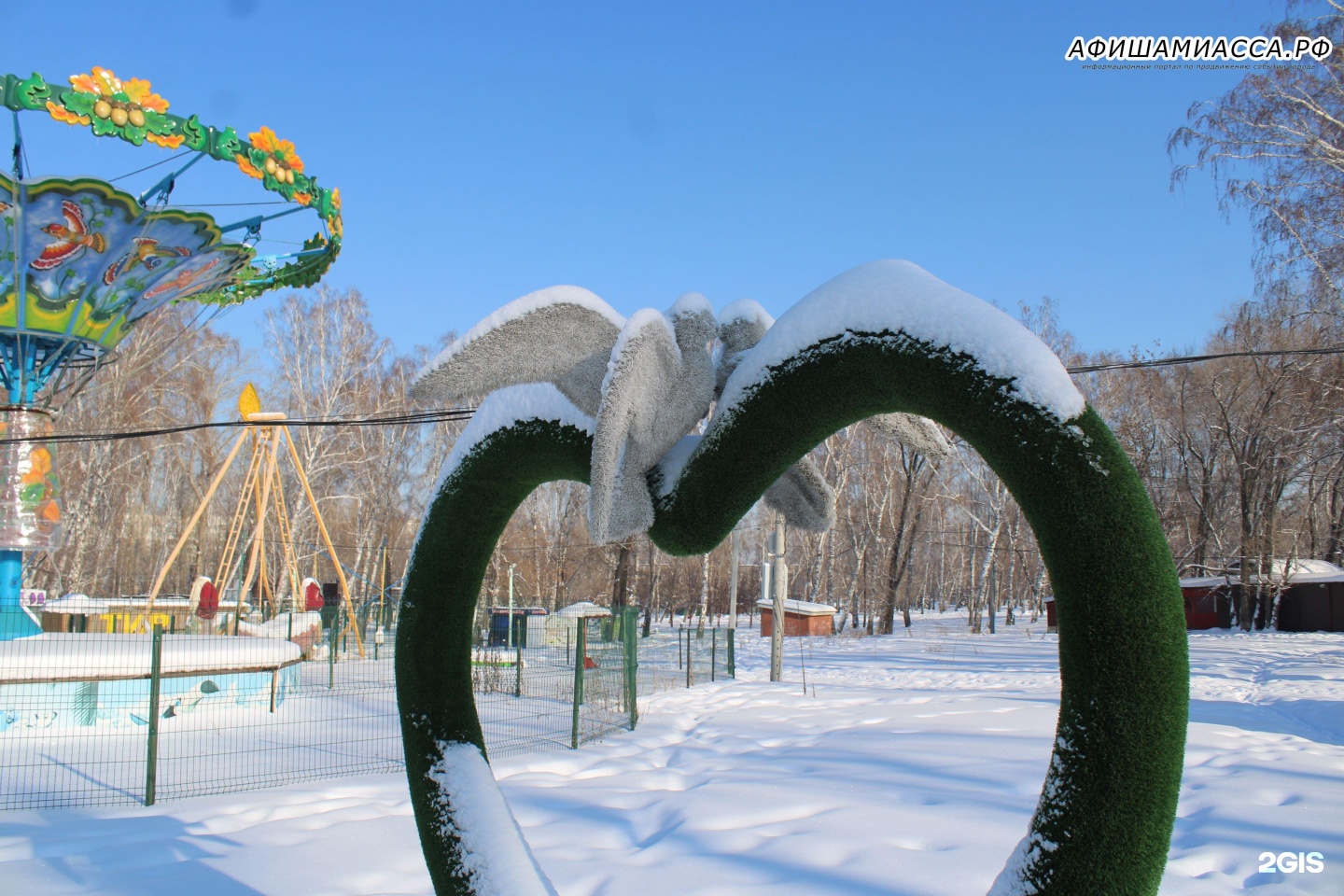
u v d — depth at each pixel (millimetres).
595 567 43594
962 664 23109
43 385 13953
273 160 12531
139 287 13664
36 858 5918
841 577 47688
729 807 6527
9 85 10062
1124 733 1855
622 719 11609
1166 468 35406
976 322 2057
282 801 7348
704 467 2496
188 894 5152
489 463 3100
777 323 2420
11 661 10562
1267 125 15609
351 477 38719
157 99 11164
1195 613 34688
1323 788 7117
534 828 6250
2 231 11688
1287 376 24922
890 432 2578
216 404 35062
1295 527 35719
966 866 5191
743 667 22234
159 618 18484
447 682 3184
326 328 34188
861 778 7590
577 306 2725
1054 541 1951
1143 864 1858
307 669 18234
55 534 13883
